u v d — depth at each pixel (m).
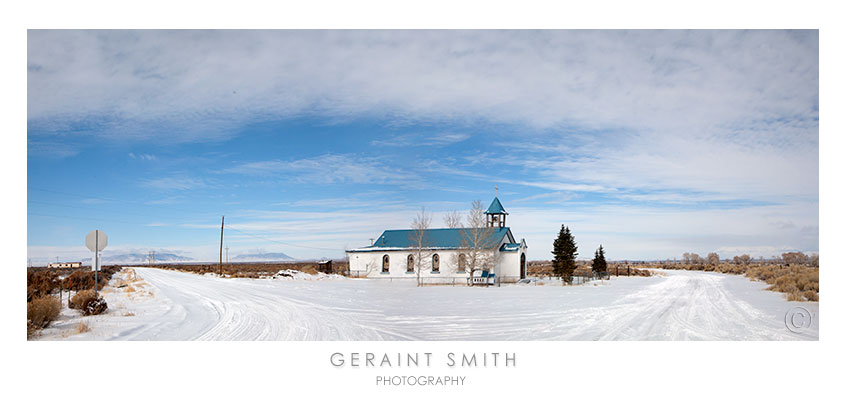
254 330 16.81
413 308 23.45
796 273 31.02
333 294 32.25
